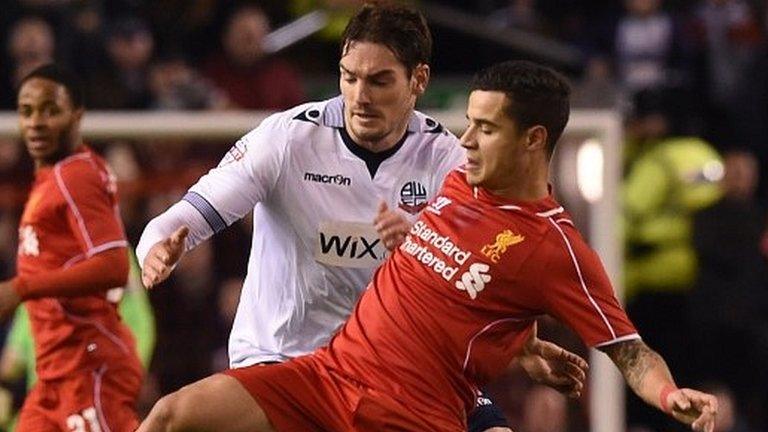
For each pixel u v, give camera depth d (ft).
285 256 73.67
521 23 151.94
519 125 67.97
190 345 119.55
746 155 148.05
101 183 87.51
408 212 73.26
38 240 87.71
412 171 73.31
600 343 67.67
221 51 145.79
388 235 69.77
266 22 146.82
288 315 73.87
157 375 119.14
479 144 68.39
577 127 124.88
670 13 155.74
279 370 69.72
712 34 155.53
